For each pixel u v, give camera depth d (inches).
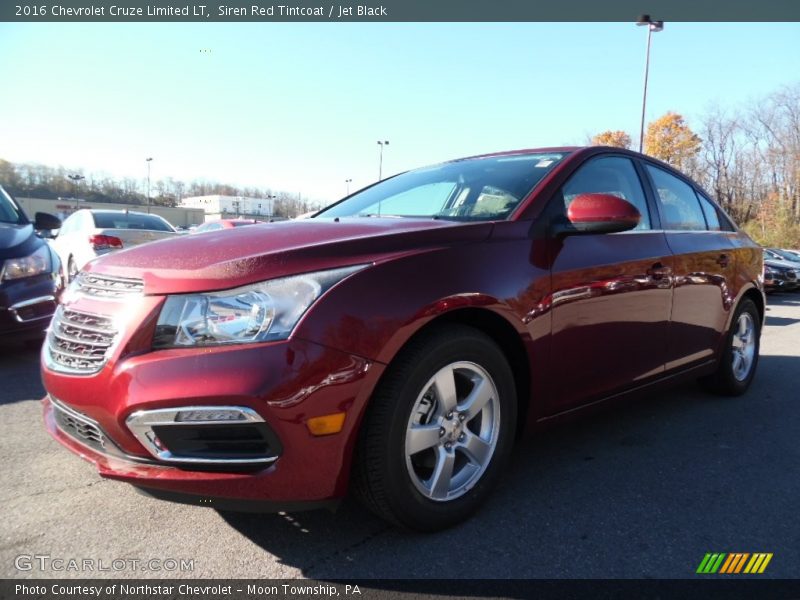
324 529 91.7
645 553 86.3
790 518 97.5
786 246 1521.9
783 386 184.9
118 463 79.5
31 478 107.7
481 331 92.7
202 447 76.6
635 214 100.3
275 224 109.0
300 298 77.7
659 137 1854.1
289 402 74.4
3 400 153.6
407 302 82.5
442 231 94.0
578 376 108.7
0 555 83.6
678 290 132.0
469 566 82.5
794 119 1663.4
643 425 143.4
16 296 183.8
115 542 87.4
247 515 95.6
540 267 100.4
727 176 1801.2
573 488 107.4
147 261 86.8
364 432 81.0
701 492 106.7
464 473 93.7
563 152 124.7
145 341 78.2
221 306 76.9
